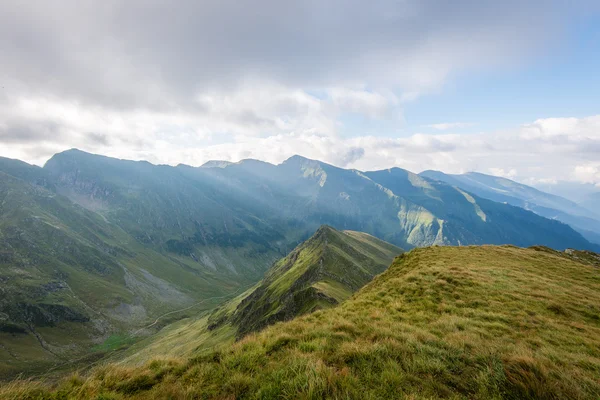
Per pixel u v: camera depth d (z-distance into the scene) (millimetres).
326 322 14570
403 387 8164
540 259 37469
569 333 15492
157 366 10281
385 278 31766
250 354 10250
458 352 10367
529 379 8508
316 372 8219
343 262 120438
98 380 9148
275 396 7832
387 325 14039
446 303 19672
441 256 35312
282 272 161375
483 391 8125
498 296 20844
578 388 8492
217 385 8805
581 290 24250
